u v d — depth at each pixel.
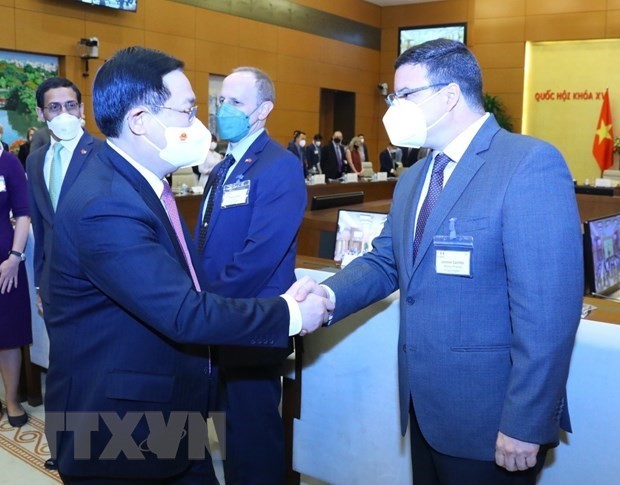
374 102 15.19
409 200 1.47
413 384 1.38
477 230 1.26
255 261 1.80
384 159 12.18
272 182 1.86
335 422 1.99
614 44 12.48
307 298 1.37
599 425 1.46
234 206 1.88
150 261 1.14
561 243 1.18
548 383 1.18
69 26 8.69
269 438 1.94
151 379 1.22
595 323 1.47
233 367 1.90
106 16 9.16
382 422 1.88
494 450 1.30
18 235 2.71
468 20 13.82
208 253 1.92
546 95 13.27
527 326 1.19
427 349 1.34
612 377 1.43
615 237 2.39
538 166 1.21
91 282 1.19
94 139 2.46
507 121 13.47
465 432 1.31
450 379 1.31
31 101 8.41
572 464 1.51
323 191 9.23
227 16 11.21
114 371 1.19
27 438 2.69
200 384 1.34
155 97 1.22
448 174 1.37
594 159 12.87
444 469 1.37
